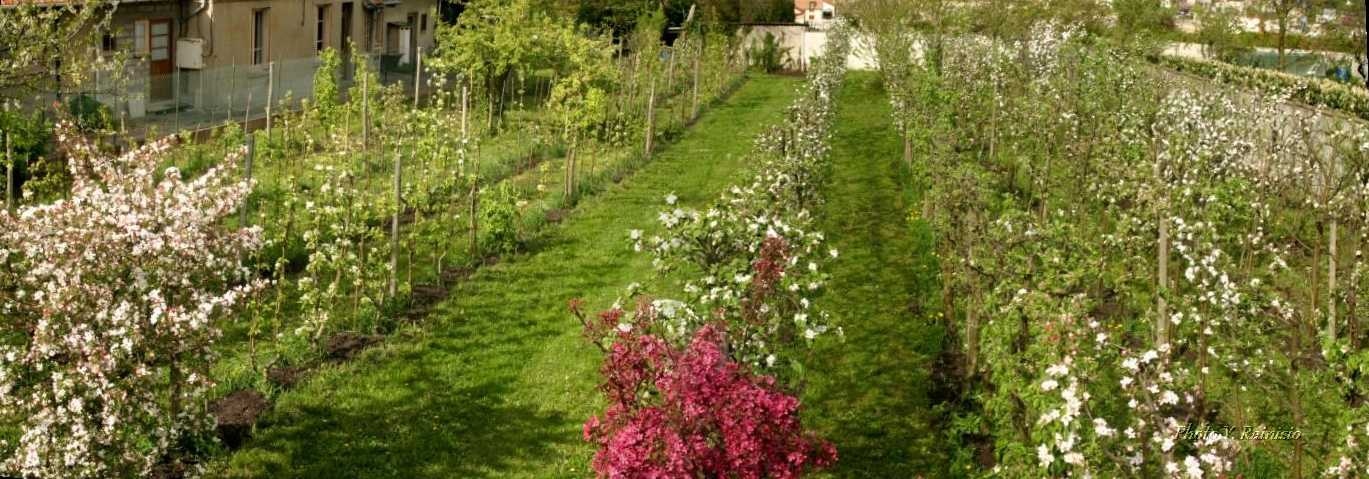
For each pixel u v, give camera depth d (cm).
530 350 1370
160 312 856
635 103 3116
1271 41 3822
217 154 2173
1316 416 1097
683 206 2195
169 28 2805
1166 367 875
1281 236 1609
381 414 1171
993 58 2702
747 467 819
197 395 934
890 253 1873
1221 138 1691
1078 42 2323
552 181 2302
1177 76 2359
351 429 1131
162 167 1981
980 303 1225
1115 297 1380
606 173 2412
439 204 1825
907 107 2675
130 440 876
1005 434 945
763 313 995
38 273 871
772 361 977
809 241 1156
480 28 2873
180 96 2600
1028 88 2289
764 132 2155
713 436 834
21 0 1702
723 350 926
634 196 2261
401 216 1905
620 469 818
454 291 1560
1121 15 3447
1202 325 1120
